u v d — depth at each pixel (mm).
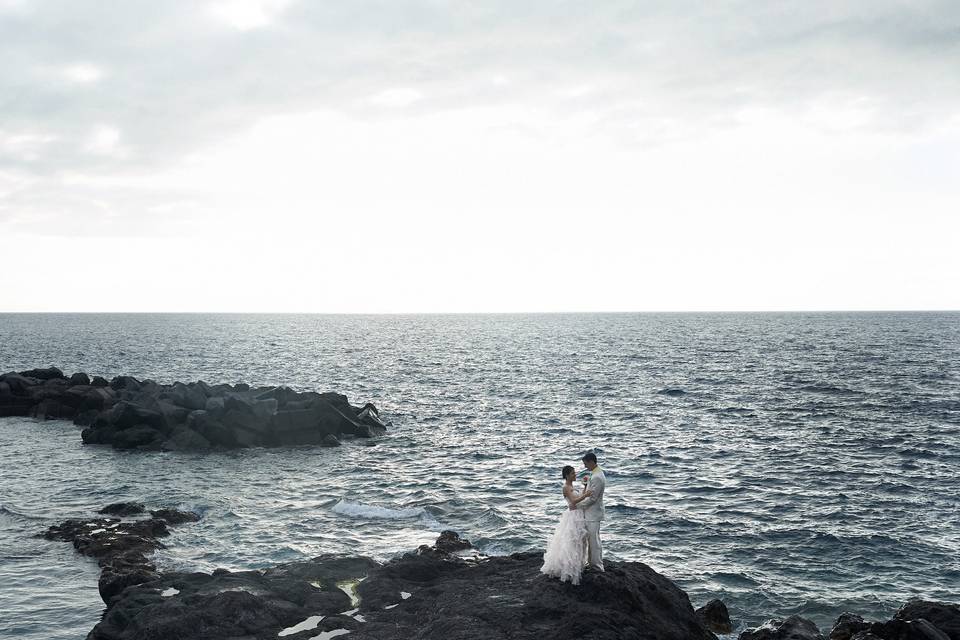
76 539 22016
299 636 12602
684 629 12664
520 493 29578
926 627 13938
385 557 20922
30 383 55500
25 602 17688
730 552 22609
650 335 185625
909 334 175250
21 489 29688
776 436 42781
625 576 13227
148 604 14031
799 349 122688
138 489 29859
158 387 50906
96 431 41031
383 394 65688
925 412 51719
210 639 12539
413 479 32219
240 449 39656
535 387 70812
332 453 38719
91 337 176125
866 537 23922
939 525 25250
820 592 19516
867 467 34250
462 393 66375
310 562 17141
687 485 30969
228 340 164625
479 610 12172
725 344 140250
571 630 11211
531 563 15453
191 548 21875
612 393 65438
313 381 76750
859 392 63625
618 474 33125
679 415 51750
